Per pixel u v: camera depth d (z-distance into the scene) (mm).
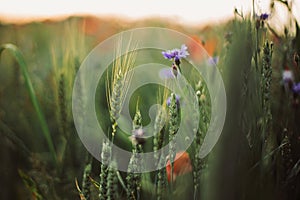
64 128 1055
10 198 971
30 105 1316
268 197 682
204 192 568
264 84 723
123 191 829
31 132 1241
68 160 1005
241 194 569
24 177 859
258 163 668
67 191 934
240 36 573
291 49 937
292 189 750
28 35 1789
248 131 650
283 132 787
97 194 816
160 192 671
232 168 532
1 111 1290
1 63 1469
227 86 540
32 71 1446
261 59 731
